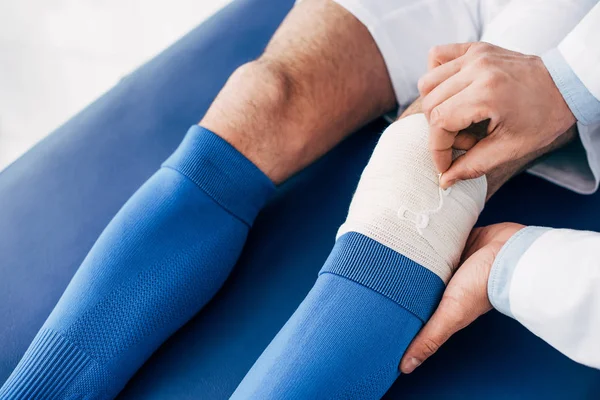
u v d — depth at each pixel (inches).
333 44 36.4
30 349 30.0
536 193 37.7
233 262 34.6
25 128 67.6
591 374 31.7
